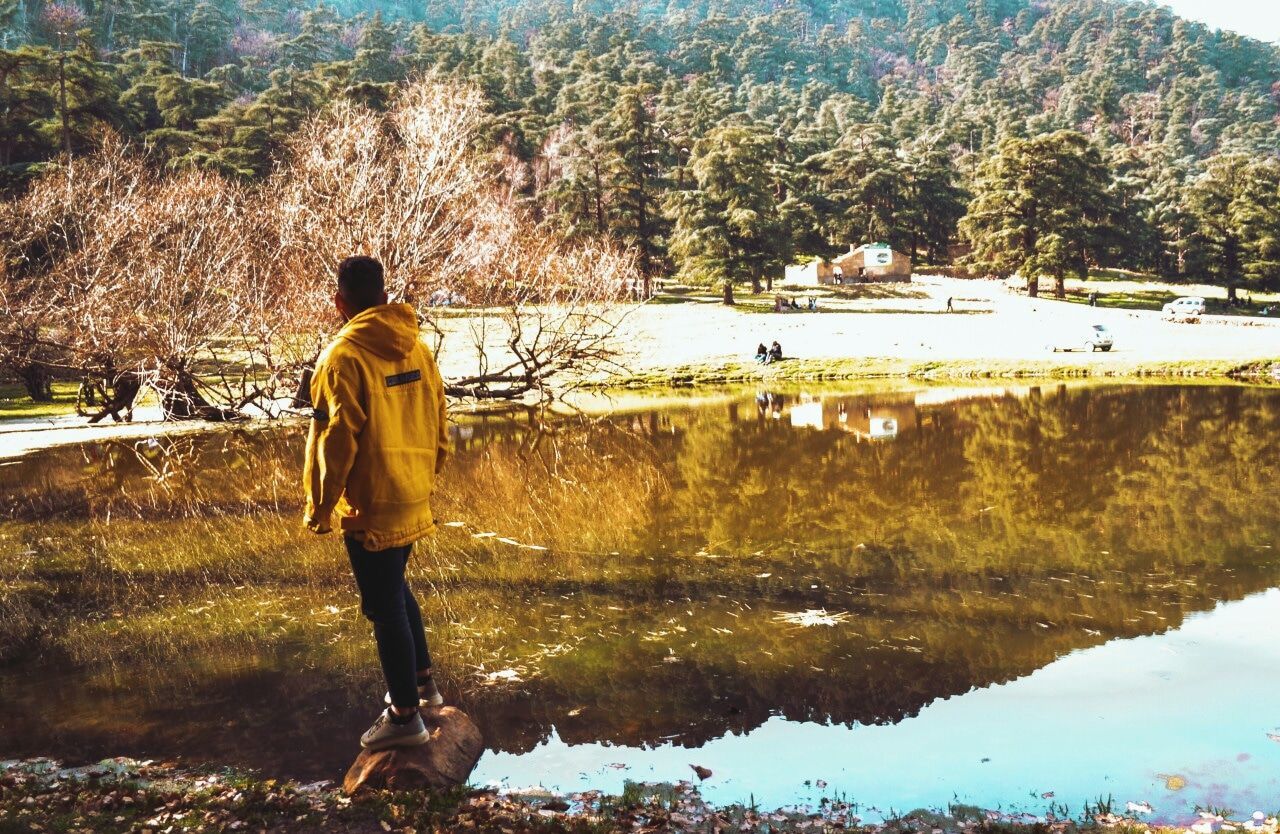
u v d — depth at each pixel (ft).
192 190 91.40
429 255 73.56
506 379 86.48
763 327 159.63
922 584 27.20
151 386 74.18
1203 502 39.42
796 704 18.10
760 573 28.53
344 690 18.54
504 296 87.97
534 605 25.03
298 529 35.32
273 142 224.94
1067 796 14.34
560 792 14.23
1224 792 14.48
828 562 29.91
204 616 23.95
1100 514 37.24
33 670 20.08
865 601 25.41
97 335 71.82
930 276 316.81
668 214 234.17
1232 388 92.53
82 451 59.57
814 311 204.85
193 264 76.07
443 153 73.97
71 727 16.89
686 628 23.00
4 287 75.92
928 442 58.80
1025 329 154.61
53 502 41.47
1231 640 22.02
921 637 22.38
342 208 70.69
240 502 41.24
